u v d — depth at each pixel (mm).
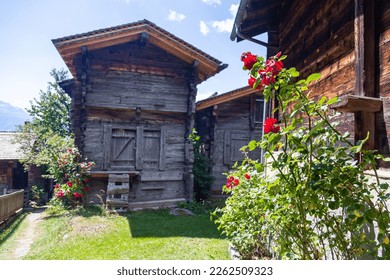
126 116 8453
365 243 1746
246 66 1896
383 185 1553
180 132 9070
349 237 2033
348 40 2734
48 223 7066
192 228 5980
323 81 3256
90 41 7363
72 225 6074
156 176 8625
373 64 2258
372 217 1517
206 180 10242
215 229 5910
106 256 4074
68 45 7211
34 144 12805
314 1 3613
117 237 5168
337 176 1579
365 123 2113
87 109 8070
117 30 7555
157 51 8773
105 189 8320
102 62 8164
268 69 1779
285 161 1689
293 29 4344
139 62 8555
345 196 1569
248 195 3057
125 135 8430
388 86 2100
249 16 5082
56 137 9406
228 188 3838
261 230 3039
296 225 2043
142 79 8555
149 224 6320
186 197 8914
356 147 1590
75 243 4809
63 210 8242
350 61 2684
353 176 1604
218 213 7805
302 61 3949
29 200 12234
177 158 8984
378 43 2258
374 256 1660
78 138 8531
